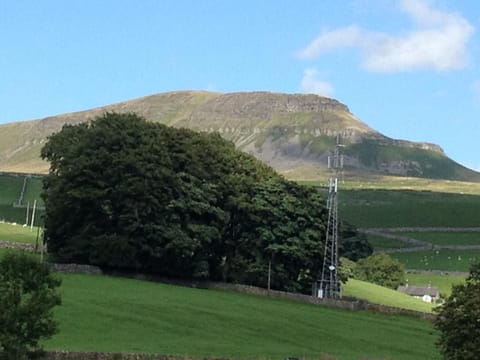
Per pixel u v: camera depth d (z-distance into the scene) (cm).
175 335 9394
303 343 9762
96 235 13425
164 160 13738
